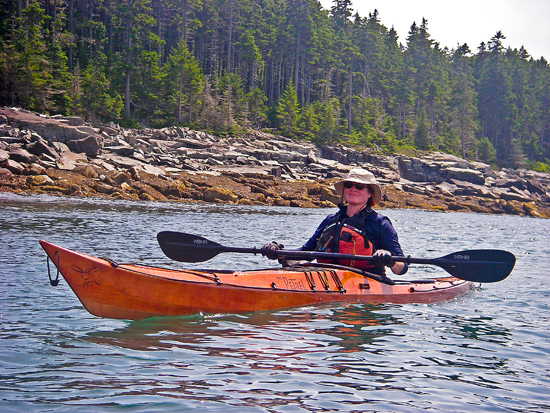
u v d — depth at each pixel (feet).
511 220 118.32
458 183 191.62
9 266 24.39
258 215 77.30
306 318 16.57
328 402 10.02
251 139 193.77
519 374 12.06
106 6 264.52
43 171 97.30
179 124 199.62
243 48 280.31
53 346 13.07
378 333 15.24
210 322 15.69
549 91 385.29
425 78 323.98
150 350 12.94
